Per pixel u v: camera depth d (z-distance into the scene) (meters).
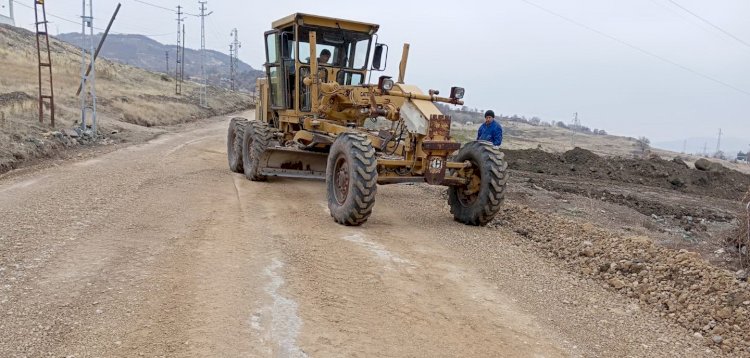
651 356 4.51
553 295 5.74
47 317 4.48
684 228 10.31
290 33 11.26
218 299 4.97
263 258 6.16
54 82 33.94
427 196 10.92
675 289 5.75
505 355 4.36
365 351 4.24
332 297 5.20
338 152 8.09
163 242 6.58
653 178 18.31
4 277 5.22
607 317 5.25
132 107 29.12
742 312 5.07
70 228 6.95
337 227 7.84
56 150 15.02
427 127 7.80
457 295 5.53
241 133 12.32
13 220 7.21
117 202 8.55
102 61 57.03
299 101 11.04
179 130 26.22
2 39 47.78
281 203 9.30
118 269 5.60
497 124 11.02
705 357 4.53
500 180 8.05
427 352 4.32
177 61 54.94
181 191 9.77
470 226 8.48
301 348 4.20
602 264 6.57
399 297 5.36
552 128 109.56
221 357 4.01
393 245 7.07
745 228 7.69
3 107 19.03
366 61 11.26
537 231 8.16
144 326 4.41
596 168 18.53
